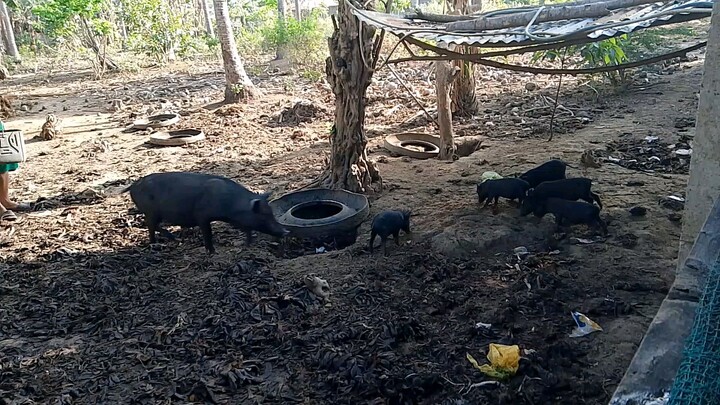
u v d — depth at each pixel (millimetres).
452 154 6539
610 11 4070
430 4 15312
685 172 5582
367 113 9062
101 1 15898
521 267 3893
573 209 4234
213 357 3082
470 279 3787
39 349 3262
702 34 12992
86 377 2982
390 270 3939
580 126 7453
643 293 3506
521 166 6031
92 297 3811
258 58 16016
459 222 4539
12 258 4492
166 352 3148
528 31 3734
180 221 4309
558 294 3525
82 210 5551
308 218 5020
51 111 11102
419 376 2807
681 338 1685
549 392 2693
